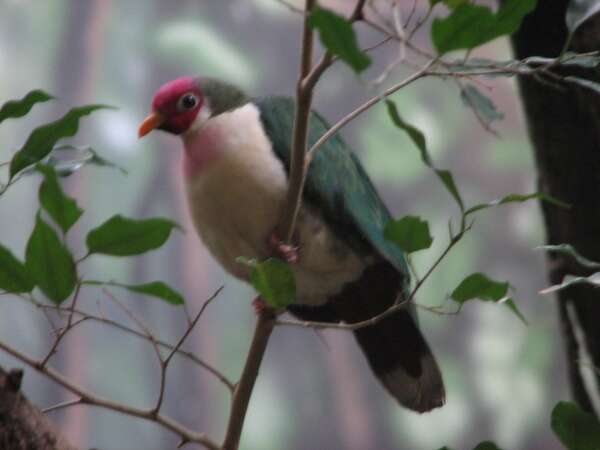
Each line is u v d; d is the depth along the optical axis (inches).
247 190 179.8
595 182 192.7
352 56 110.0
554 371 619.2
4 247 113.5
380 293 199.2
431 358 198.1
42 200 111.3
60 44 650.2
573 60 131.0
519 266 636.1
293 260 182.1
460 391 633.0
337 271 195.2
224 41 649.6
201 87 187.6
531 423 619.2
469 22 116.8
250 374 137.3
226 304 647.1
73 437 619.2
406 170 644.7
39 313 623.8
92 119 644.1
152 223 112.9
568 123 191.6
